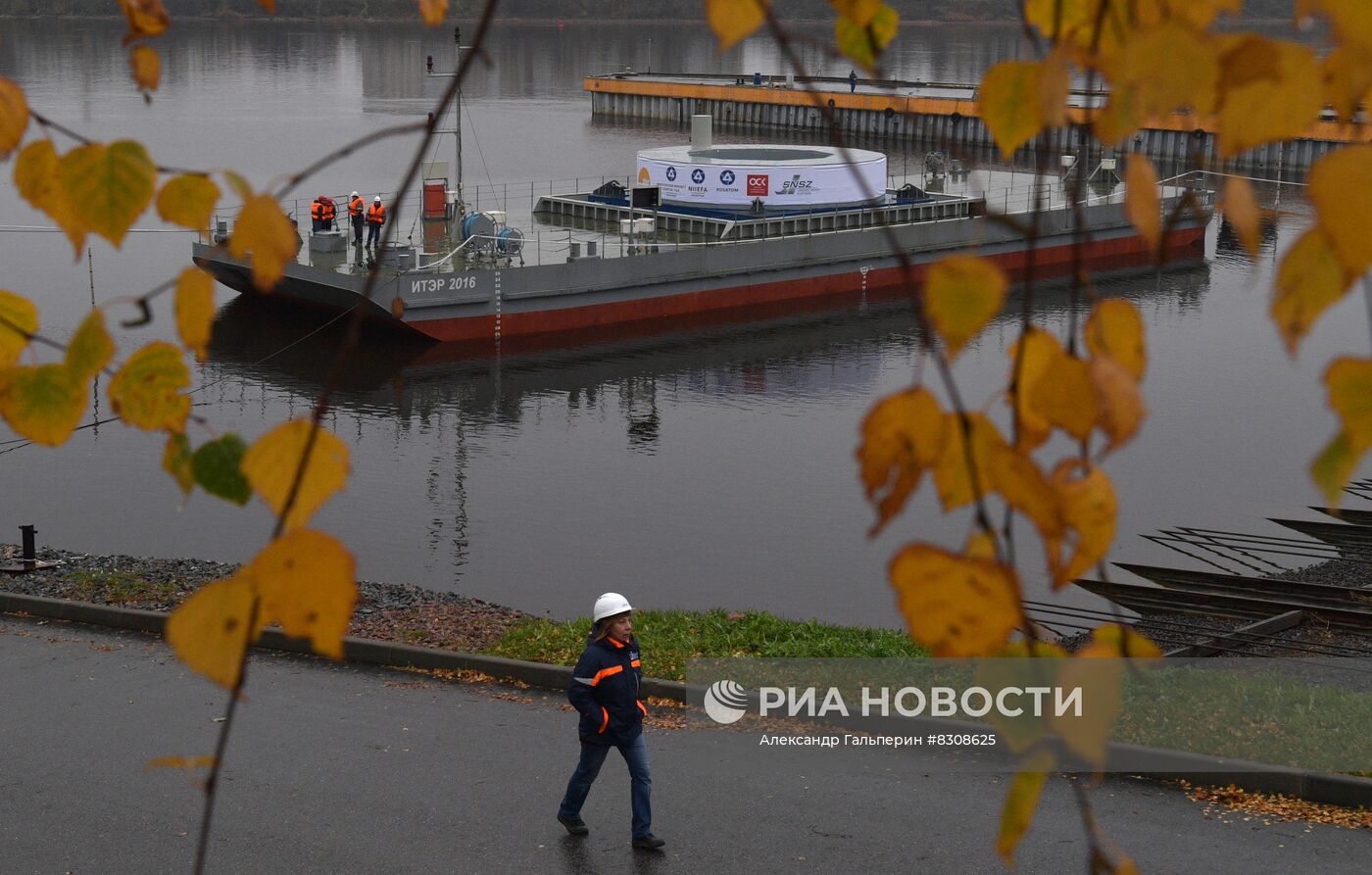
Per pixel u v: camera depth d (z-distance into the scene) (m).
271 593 1.08
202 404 38.81
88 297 50.88
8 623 17.22
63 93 120.44
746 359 46.25
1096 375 0.98
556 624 16.86
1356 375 1.01
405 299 45.25
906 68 139.12
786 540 28.80
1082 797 1.10
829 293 53.75
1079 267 1.07
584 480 33.28
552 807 11.76
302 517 1.15
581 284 48.47
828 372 44.72
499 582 26.33
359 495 31.77
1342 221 0.92
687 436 37.44
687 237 54.12
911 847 10.88
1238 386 41.34
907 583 1.01
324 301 46.47
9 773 12.61
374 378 42.62
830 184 55.75
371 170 81.50
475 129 108.44
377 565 27.12
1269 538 27.23
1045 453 26.72
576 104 133.12
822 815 11.43
